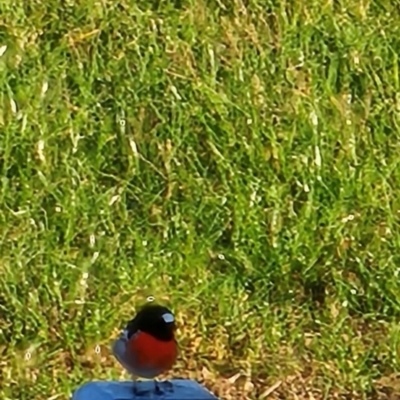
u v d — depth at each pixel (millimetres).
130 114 11055
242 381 9578
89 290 9867
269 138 10852
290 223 10367
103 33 11703
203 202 10500
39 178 10461
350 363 9656
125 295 9812
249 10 12039
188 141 10961
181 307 9867
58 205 10289
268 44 11789
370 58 11773
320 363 9672
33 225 10156
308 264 10195
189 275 10086
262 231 10312
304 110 11086
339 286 10156
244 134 10953
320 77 11547
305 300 10148
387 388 9562
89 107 11078
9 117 10812
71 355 9484
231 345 9750
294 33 11828
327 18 12047
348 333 9914
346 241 10383
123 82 11312
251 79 11398
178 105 11094
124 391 5996
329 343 9789
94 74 11320
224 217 10430
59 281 9812
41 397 9148
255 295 10070
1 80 11039
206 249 10250
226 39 11742
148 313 6508
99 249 10094
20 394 9156
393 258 10305
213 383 9555
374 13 12281
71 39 11578
